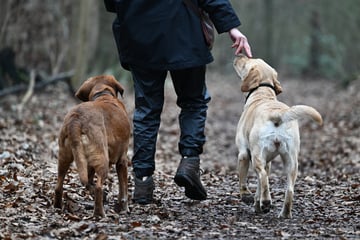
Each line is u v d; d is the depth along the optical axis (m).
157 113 10.70
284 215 10.29
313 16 66.62
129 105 29.95
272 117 10.02
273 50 78.44
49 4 31.91
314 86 51.78
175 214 10.36
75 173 13.22
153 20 10.08
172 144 20.80
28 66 31.09
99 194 9.44
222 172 16.02
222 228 9.38
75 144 9.16
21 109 23.06
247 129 10.63
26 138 17.48
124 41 10.34
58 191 9.82
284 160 10.20
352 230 9.43
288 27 76.19
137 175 10.71
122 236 8.54
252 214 10.60
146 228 9.16
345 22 57.59
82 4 31.31
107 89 10.53
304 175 16.00
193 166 10.44
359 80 44.03
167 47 10.12
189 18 10.13
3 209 9.87
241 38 10.28
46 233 8.68
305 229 9.48
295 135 10.12
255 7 77.50
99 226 9.01
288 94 44.56
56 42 32.38
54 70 30.84
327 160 18.36
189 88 10.61
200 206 11.15
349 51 58.28
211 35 10.32
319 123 9.61
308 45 67.38
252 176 15.40
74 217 9.45
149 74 10.51
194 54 10.16
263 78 11.10
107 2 10.52
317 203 11.72
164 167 16.06
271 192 12.95
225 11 10.19
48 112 23.86
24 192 11.05
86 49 31.25
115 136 9.78
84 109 9.47
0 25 29.50
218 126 27.33
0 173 12.39
